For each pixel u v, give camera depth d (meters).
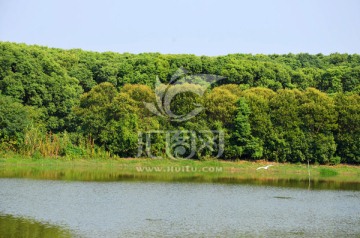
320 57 146.12
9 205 47.59
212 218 45.50
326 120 88.12
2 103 84.31
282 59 138.50
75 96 103.12
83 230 39.75
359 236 40.78
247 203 53.22
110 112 87.44
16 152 83.50
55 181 63.38
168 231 40.31
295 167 85.81
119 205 49.81
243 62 115.69
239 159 89.19
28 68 97.56
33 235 37.84
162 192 58.47
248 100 88.69
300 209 50.91
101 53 131.62
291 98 89.88
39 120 93.94
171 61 114.88
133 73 112.69
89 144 86.75
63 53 123.06
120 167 82.19
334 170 84.31
